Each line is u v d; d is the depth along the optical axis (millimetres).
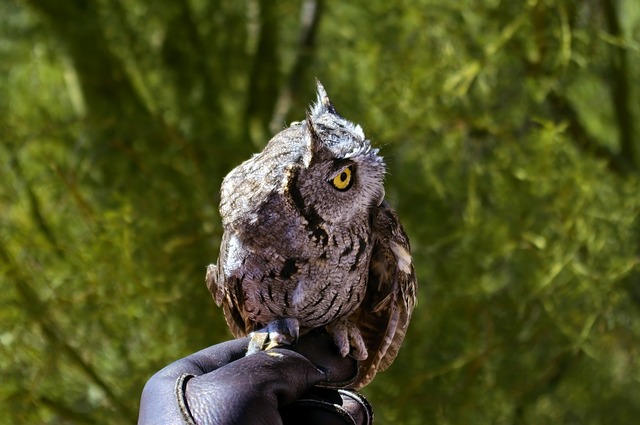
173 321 8492
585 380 9914
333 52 9734
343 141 3506
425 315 8836
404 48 8812
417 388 9008
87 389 8531
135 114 9695
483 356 8750
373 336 4156
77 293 8430
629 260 8625
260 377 2996
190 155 8812
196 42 10508
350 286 3748
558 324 8586
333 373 3727
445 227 8875
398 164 8898
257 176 3455
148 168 9102
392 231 3811
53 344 8281
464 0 8688
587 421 10203
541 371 9086
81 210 8617
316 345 3816
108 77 10461
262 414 2879
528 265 8633
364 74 9062
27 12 10312
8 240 8570
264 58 10766
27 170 9227
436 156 8906
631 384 10234
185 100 10203
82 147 9320
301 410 3150
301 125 3645
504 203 8617
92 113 10008
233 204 3500
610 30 9445
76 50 10250
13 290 8344
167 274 8562
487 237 8562
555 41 8695
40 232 8680
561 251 8453
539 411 9898
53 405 8430
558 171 8531
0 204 8914
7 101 9961
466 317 8922
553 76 8672
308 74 9891
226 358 3436
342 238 3602
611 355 10070
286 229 3467
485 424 9078
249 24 10539
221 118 10266
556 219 8531
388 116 8547
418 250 8828
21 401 8281
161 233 8719
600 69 9641
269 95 10727
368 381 4121
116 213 8234
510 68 8891
